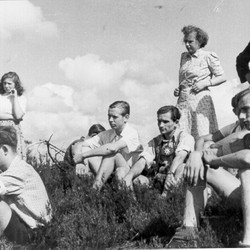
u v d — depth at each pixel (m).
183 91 5.07
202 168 3.19
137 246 3.32
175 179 3.95
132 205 3.75
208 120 5.02
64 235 3.39
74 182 4.39
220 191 3.35
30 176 3.60
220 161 3.11
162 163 4.23
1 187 3.48
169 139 4.25
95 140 4.73
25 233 3.50
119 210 3.76
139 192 3.90
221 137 3.94
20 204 3.58
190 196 3.23
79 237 3.35
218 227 3.24
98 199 3.87
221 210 3.45
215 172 3.35
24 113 5.24
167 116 4.22
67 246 3.29
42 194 3.62
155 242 3.23
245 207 3.01
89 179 4.43
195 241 3.10
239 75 4.90
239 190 3.33
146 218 3.53
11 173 3.52
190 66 5.05
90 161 4.63
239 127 3.86
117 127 4.55
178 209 3.50
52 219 3.51
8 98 5.19
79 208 3.68
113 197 3.85
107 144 4.35
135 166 4.22
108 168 4.30
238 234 3.13
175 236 3.20
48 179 4.54
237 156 3.02
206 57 5.03
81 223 3.41
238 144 3.27
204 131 4.98
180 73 5.13
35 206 3.57
